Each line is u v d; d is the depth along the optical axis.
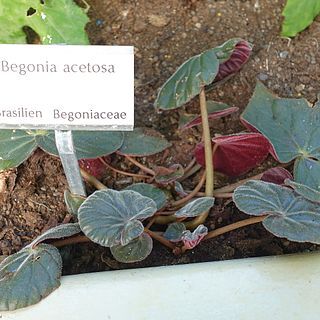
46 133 0.43
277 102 0.45
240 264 0.38
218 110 0.46
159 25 0.51
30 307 0.37
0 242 0.42
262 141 0.43
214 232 0.42
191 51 0.50
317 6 0.50
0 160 0.42
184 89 0.43
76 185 0.41
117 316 0.37
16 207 0.44
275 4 0.52
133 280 0.37
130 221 0.38
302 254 0.39
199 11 0.52
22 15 0.48
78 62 0.35
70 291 0.37
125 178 0.46
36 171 0.45
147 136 0.45
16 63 0.35
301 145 0.44
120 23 0.51
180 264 0.40
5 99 0.36
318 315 0.37
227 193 0.44
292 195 0.40
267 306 0.37
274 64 0.50
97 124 0.37
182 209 0.40
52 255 0.38
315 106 0.45
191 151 0.47
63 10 0.48
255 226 0.44
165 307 0.37
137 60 0.50
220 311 0.37
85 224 0.38
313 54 0.51
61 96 0.36
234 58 0.47
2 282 0.37
